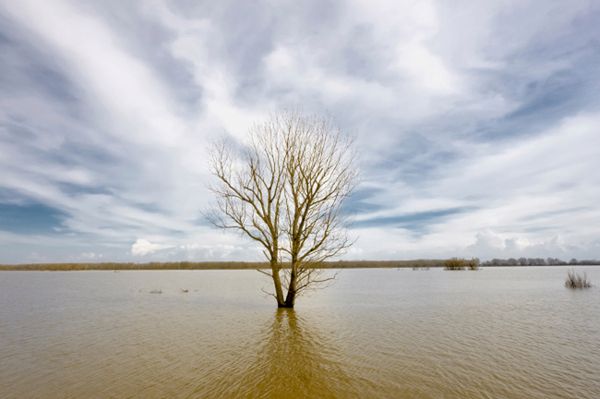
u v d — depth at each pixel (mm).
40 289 46375
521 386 10203
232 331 18469
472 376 11109
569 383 10430
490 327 18875
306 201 25297
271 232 26016
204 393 9859
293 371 11789
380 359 13117
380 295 35906
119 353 14219
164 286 51469
